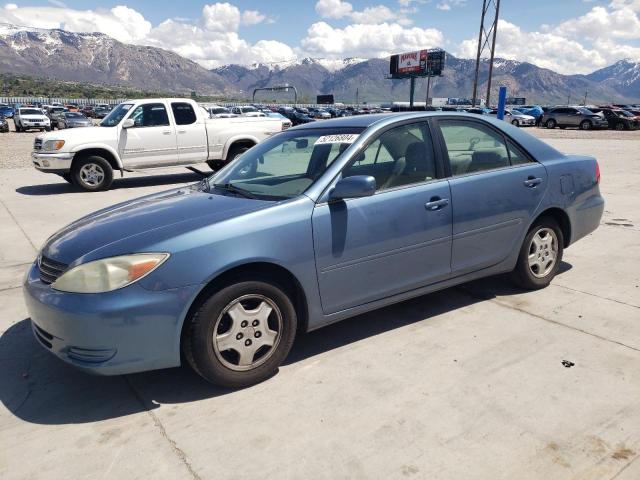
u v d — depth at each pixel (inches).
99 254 112.1
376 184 137.4
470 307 165.8
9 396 122.3
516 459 95.0
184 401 117.6
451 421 106.7
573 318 155.4
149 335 109.6
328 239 126.6
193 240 112.6
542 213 172.2
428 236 143.6
